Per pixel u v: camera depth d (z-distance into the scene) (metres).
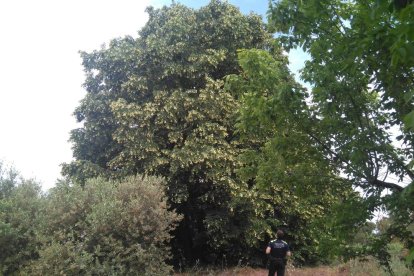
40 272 9.98
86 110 18.03
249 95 6.75
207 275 16.48
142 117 16.62
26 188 11.83
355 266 13.62
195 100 16.97
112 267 10.34
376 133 5.92
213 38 18.80
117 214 10.93
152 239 11.28
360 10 5.31
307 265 19.84
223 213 17.48
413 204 5.41
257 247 18.16
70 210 10.95
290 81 6.74
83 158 18.72
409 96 2.79
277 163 6.98
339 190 6.48
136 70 18.11
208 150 15.91
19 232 10.85
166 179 16.77
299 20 6.11
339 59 5.78
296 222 19.08
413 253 2.76
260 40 19.33
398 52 3.11
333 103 6.04
